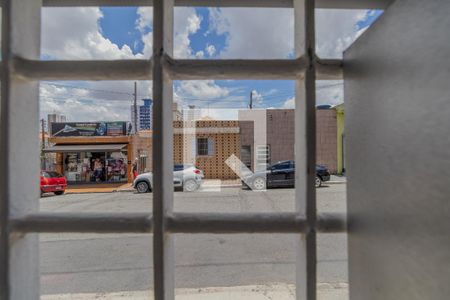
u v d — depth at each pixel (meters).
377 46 0.76
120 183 14.63
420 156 0.61
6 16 0.81
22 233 0.82
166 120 0.86
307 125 0.84
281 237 4.62
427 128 0.59
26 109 0.88
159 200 0.82
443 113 0.55
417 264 0.62
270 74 0.87
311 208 0.83
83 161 14.76
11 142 0.81
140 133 14.87
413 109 0.63
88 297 2.70
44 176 10.77
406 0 0.65
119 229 0.82
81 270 3.44
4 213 0.79
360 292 0.85
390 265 0.71
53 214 0.84
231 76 0.88
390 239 0.71
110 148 14.37
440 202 0.56
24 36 0.86
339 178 12.78
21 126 0.85
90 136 15.12
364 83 0.82
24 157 0.86
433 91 0.58
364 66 0.82
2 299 0.77
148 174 11.25
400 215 0.68
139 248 4.25
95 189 12.81
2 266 0.78
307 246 0.83
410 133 0.64
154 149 0.82
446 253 0.55
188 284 2.99
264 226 0.83
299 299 0.89
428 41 0.59
